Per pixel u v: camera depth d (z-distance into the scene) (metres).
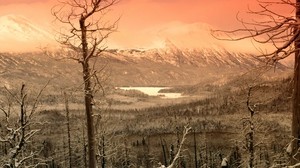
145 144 104.69
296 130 7.71
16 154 19.03
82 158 45.41
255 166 28.73
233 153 41.75
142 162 77.75
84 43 18.44
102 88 18.91
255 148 29.84
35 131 19.47
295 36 6.22
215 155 76.44
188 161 74.44
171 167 14.22
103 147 32.22
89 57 18.44
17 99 18.61
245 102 28.22
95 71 18.53
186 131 14.59
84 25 18.41
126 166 55.03
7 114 18.98
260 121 29.42
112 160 42.91
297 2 6.29
